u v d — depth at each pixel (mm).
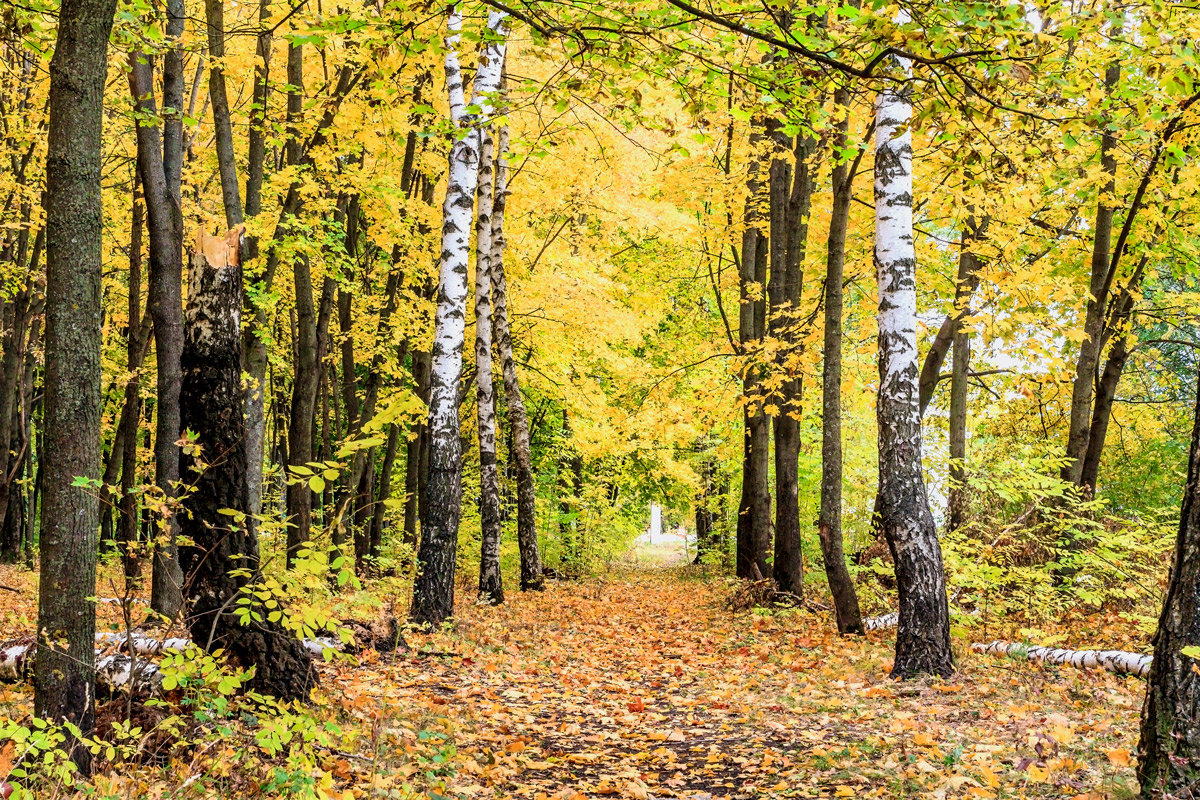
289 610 4500
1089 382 12438
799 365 13484
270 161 14172
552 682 8492
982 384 16844
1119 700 6383
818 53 4488
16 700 5359
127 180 15906
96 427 4121
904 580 7957
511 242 17203
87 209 4039
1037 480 10492
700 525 29375
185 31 10109
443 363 10477
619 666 9719
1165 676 4023
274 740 4098
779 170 14562
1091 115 4887
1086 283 13672
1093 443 12742
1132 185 11742
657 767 5715
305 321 12234
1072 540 10469
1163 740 3994
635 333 17875
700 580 22375
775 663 9391
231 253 5727
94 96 4047
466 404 21484
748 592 14016
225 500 5590
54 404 4012
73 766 3598
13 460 18422
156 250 8352
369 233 14289
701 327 21297
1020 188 10453
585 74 5656
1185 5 5078
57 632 4008
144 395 11672
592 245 19062
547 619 13273
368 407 15867
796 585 13711
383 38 5371
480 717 6734
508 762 5602
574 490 23812
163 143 8602
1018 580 10125
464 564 19547
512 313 17547
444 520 10195
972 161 5473
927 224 14961
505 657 9336
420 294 16594
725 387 16828
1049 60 4824
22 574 16031
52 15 6086
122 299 19266
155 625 6988
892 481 8078
